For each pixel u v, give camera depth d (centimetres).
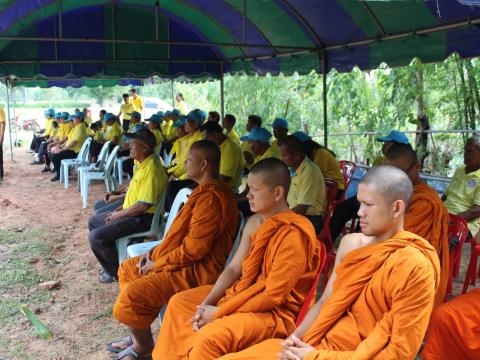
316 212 427
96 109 2445
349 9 631
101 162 774
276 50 882
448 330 239
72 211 714
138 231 416
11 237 573
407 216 285
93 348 324
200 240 289
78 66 959
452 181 448
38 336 339
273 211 242
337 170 538
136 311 279
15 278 442
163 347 248
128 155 938
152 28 1006
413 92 859
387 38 632
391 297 178
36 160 1258
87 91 2491
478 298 245
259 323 221
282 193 240
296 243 224
